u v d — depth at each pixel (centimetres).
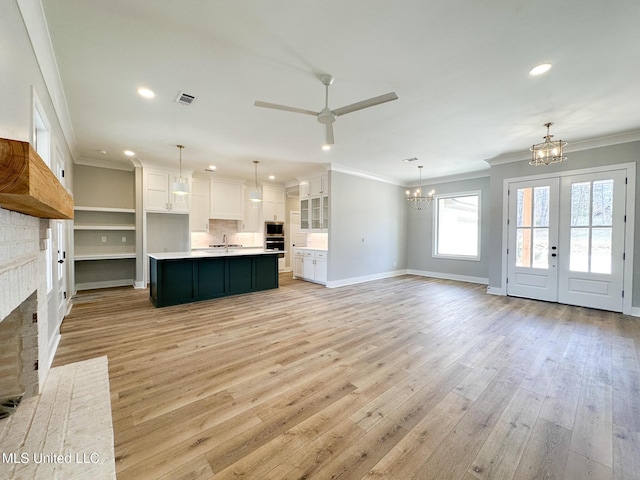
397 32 202
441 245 750
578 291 454
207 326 357
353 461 150
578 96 296
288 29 199
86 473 133
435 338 324
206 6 178
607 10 180
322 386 223
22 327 192
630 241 408
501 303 477
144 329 343
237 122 363
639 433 172
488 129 389
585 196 445
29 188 97
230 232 761
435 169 646
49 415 175
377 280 703
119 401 199
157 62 237
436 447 160
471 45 216
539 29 199
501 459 152
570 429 176
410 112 335
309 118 351
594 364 261
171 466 144
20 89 167
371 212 702
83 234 567
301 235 868
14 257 144
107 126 378
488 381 232
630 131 398
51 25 193
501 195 536
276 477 139
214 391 214
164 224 646
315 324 369
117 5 177
